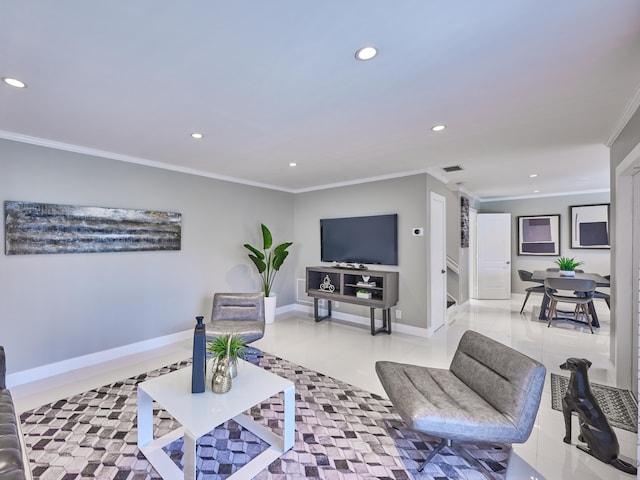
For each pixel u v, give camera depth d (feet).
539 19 4.34
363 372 10.10
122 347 11.44
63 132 8.89
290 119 7.95
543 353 11.76
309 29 4.58
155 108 7.28
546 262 22.24
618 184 9.02
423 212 13.67
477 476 5.74
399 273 14.42
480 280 22.71
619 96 6.77
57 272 9.96
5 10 4.10
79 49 5.02
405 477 5.71
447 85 6.27
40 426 7.14
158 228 12.39
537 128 8.66
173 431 6.95
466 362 7.18
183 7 4.10
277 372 10.07
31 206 9.39
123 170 11.46
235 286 15.47
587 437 6.18
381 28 4.56
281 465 5.99
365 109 7.37
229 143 9.89
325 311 17.47
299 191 18.60
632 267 8.89
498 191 20.72
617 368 9.11
